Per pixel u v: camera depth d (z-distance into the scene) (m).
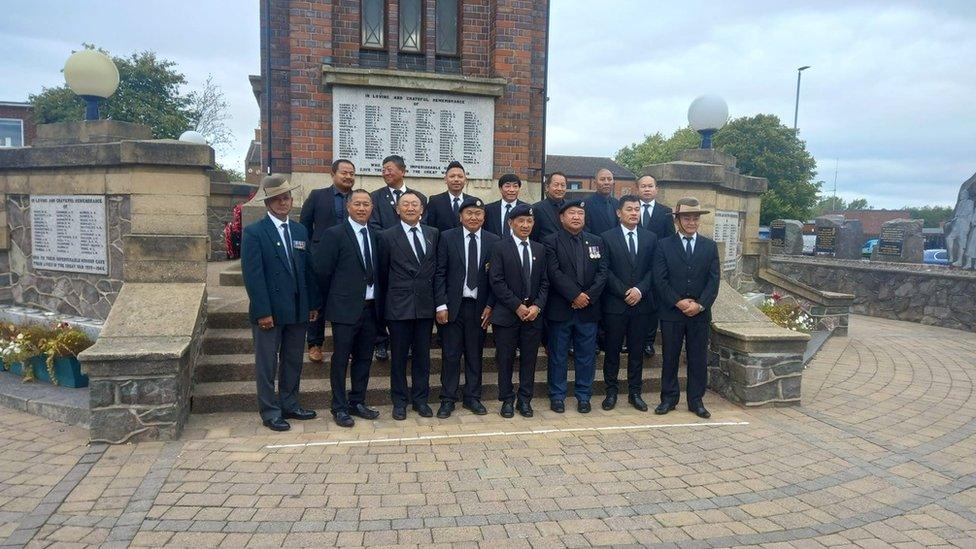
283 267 4.98
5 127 28.23
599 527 3.52
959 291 11.23
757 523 3.61
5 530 3.40
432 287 5.34
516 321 5.36
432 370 6.22
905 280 12.31
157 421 4.70
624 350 6.66
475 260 5.43
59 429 5.03
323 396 5.55
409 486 3.99
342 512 3.63
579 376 5.69
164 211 6.01
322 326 5.88
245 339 5.98
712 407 5.91
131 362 4.62
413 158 8.74
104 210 6.43
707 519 3.64
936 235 27.06
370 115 8.56
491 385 5.97
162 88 28.61
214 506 3.68
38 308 7.27
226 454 4.46
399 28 9.10
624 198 5.71
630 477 4.21
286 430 4.98
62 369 5.79
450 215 6.25
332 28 8.61
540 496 3.89
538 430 5.11
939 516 3.74
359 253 5.12
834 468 4.45
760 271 10.57
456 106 8.84
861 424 5.47
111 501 3.74
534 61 9.60
